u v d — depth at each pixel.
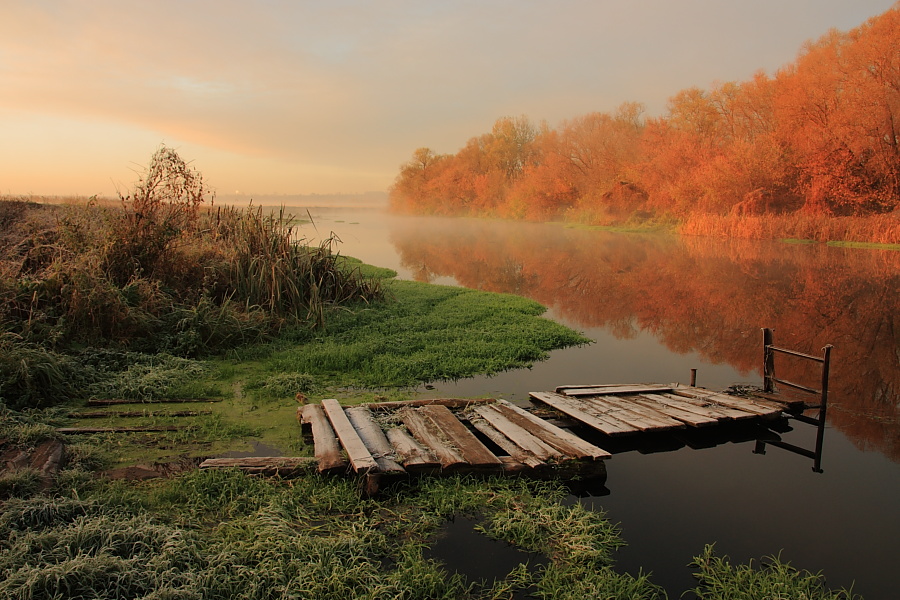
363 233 47.66
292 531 4.04
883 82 30.14
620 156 50.38
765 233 33.00
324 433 5.67
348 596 3.47
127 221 10.13
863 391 8.26
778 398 7.37
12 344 6.89
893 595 3.77
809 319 13.49
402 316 12.21
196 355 8.80
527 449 5.46
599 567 3.98
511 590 3.71
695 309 14.84
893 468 5.82
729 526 4.66
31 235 10.89
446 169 80.94
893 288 17.41
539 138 67.50
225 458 5.28
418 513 4.58
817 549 4.32
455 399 6.97
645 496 5.17
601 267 23.81
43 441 5.32
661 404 7.07
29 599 3.00
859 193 31.41
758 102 39.38
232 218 13.54
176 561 3.52
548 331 11.36
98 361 7.78
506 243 36.66
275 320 10.34
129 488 4.71
